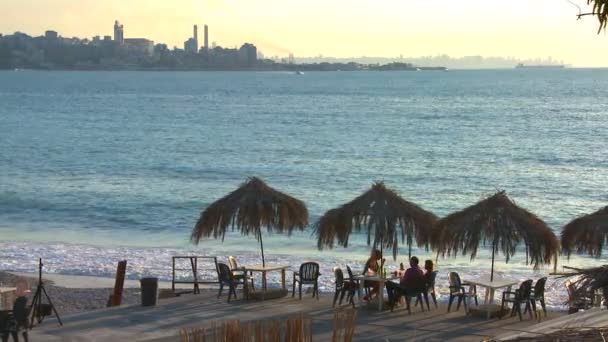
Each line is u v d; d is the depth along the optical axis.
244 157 96.00
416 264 22.91
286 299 24.66
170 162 91.69
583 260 40.06
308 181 76.06
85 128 138.12
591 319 10.79
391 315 22.31
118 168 86.62
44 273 37.84
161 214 58.25
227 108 189.50
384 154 97.50
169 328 21.19
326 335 19.81
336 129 132.88
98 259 41.31
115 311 23.20
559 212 59.53
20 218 56.97
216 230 25.59
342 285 23.61
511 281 23.08
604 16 8.53
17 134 126.75
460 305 24.19
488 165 86.25
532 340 9.20
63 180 76.94
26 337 19.98
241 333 7.64
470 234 22.78
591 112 165.62
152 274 37.09
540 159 90.94
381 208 23.78
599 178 76.06
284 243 45.72
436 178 77.12
